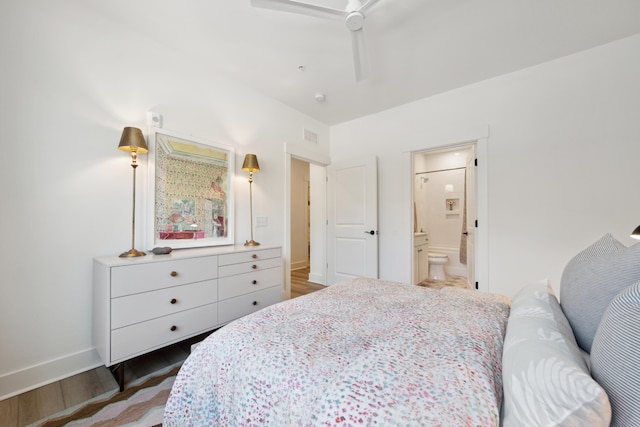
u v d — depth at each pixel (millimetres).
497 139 2711
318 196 4312
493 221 2719
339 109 3520
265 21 1966
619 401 506
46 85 1693
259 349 909
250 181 2861
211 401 922
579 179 2330
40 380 1631
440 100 3076
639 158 2115
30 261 1623
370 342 936
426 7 1818
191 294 1943
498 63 2494
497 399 676
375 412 610
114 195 1963
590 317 848
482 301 1401
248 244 2723
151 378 1704
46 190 1684
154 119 2170
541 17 1916
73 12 1798
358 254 3676
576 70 2344
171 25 2018
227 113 2713
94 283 1808
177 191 2305
